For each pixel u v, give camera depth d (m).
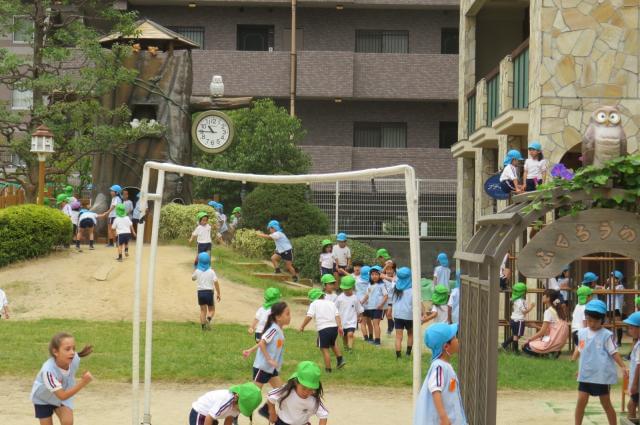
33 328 23.33
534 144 21.19
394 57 46.41
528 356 21.58
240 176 12.83
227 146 34.84
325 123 47.78
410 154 46.50
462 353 12.47
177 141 35.56
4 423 14.24
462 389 12.39
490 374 10.59
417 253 10.95
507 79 28.31
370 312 23.25
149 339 14.08
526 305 22.11
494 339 10.63
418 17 48.06
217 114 34.88
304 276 35.38
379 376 18.55
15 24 35.50
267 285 30.31
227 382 18.25
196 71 46.03
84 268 28.83
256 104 43.56
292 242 36.31
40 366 18.73
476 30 35.25
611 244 10.66
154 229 14.20
